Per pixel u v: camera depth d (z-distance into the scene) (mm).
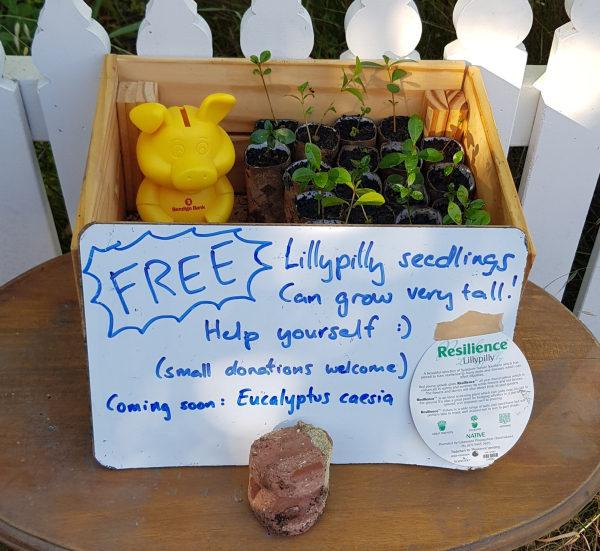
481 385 461
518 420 464
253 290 438
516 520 438
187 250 428
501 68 647
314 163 513
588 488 459
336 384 459
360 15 637
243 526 430
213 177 531
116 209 579
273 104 637
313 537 426
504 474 465
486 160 550
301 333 448
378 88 632
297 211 573
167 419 456
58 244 780
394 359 457
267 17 622
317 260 436
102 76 586
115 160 579
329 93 635
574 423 497
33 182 705
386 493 453
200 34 620
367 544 423
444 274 445
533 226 754
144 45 625
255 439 463
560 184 715
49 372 521
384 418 466
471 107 602
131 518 431
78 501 439
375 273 441
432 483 460
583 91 650
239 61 608
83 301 431
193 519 433
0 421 483
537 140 687
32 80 646
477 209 494
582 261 937
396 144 623
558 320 580
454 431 463
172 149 527
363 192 495
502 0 608
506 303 452
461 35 633
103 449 455
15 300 581
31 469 455
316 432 435
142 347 442
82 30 604
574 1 603
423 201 587
